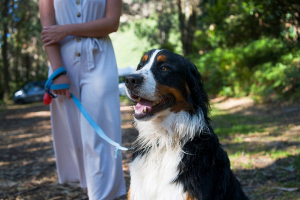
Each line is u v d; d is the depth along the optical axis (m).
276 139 6.23
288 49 12.58
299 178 4.23
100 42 3.22
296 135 6.40
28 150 7.09
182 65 2.70
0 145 7.93
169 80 2.61
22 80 35.16
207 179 2.47
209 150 2.59
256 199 3.69
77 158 3.43
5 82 26.06
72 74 3.20
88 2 3.15
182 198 2.45
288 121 7.88
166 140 2.66
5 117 15.05
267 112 9.53
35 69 41.16
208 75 15.69
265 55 12.96
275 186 4.04
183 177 2.48
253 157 5.17
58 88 3.04
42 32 3.07
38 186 4.43
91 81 3.16
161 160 2.64
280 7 10.62
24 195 4.09
